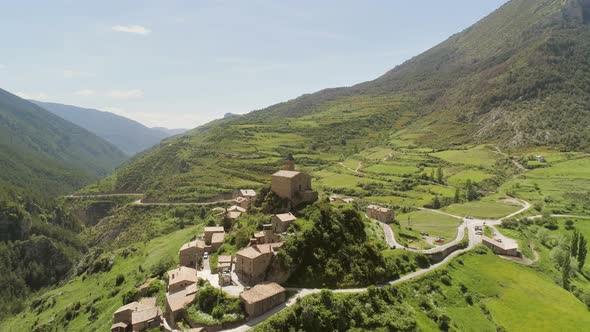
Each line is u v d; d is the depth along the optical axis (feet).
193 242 463.42
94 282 625.82
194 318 297.33
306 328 297.74
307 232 376.27
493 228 613.52
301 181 460.14
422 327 335.47
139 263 598.34
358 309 327.47
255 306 297.74
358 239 410.11
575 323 372.79
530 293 426.51
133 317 319.88
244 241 403.34
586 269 531.50
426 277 410.72
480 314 377.71
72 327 468.34
